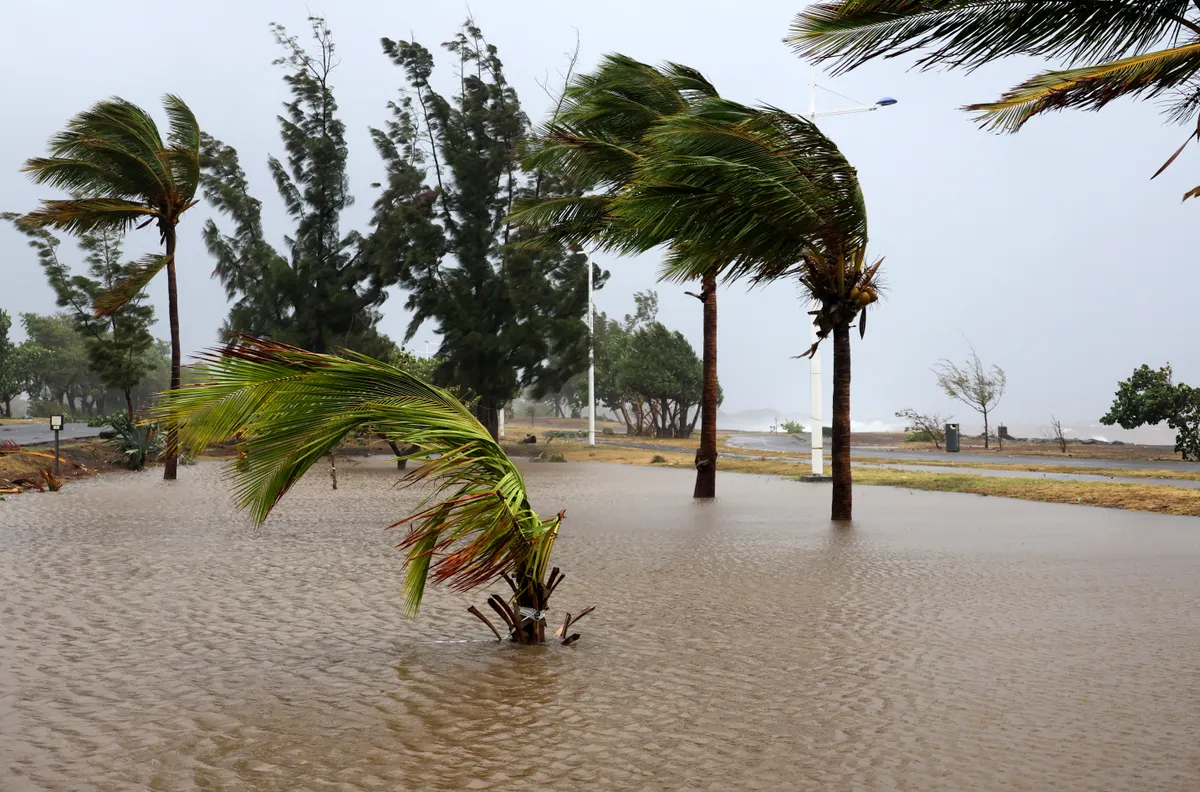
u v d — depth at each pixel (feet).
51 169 90.68
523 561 28.55
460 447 27.12
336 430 26.89
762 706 22.24
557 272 172.96
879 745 19.49
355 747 19.34
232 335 26.30
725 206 47.55
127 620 31.58
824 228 52.49
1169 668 25.48
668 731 20.42
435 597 36.14
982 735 20.10
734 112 53.21
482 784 17.34
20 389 279.08
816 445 98.68
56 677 24.52
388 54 167.32
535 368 168.04
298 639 29.14
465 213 165.37
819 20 35.60
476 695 23.11
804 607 34.27
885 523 60.85
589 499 79.10
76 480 94.73
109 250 128.98
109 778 17.52
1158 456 133.08
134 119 90.94
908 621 31.76
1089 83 33.40
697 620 32.09
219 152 176.86
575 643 28.73
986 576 40.60
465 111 167.22
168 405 25.30
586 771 18.02
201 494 79.20
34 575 39.75
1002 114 35.19
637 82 68.49
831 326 62.34
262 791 16.94
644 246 49.01
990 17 34.14
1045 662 26.21
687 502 76.28
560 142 67.87
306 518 62.59
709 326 80.33
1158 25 33.73
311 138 165.68
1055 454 141.38
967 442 184.96
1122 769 18.08
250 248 175.63
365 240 168.66
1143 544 49.62
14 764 18.20
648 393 216.54
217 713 21.59
